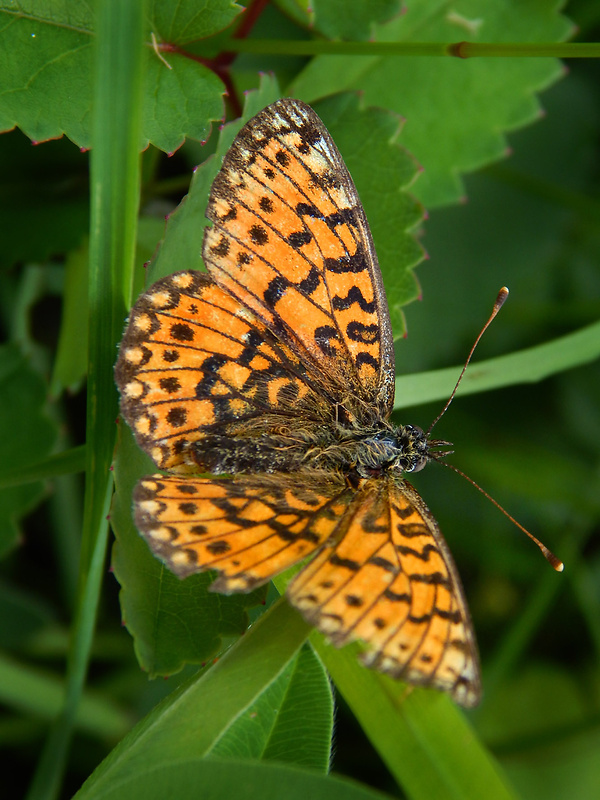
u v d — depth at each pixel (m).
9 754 0.21
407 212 0.20
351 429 0.19
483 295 0.22
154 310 0.19
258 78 0.21
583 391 0.23
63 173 0.21
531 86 0.21
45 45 0.19
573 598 0.22
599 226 0.23
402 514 0.19
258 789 0.18
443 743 0.19
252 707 0.19
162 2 0.19
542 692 0.21
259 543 0.18
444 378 0.20
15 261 0.20
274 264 0.19
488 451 0.22
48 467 0.20
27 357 0.21
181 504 0.19
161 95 0.19
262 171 0.19
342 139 0.20
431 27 0.21
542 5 0.21
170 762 0.18
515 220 0.22
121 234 0.19
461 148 0.21
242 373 0.19
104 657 0.21
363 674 0.19
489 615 0.22
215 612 0.19
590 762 0.21
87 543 0.19
